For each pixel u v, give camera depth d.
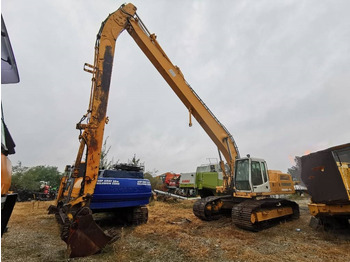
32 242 5.23
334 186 5.57
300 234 6.14
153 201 14.91
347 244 5.05
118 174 7.06
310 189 6.11
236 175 8.25
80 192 4.93
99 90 5.63
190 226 7.30
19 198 17.09
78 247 4.16
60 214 5.11
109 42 6.29
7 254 4.39
